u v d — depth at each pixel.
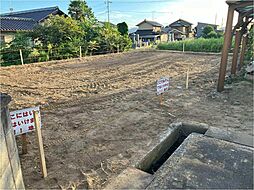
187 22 38.59
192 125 3.72
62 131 3.80
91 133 3.72
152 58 14.12
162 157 3.27
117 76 8.61
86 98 5.73
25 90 6.51
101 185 2.43
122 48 17.70
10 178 1.59
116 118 4.38
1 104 1.48
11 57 10.98
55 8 20.16
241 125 3.98
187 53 16.75
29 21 18.03
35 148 3.22
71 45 13.24
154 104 5.18
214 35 26.61
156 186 2.14
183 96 5.80
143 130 3.82
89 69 10.12
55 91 6.44
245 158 2.56
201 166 2.41
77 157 3.00
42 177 2.56
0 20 16.38
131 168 2.54
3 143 1.49
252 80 7.23
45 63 11.29
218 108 4.88
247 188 2.08
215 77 8.14
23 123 2.53
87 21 17.12
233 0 5.34
